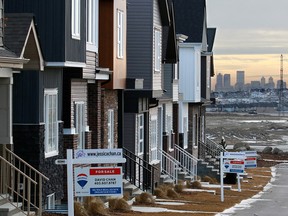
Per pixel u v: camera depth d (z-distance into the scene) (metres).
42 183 34.91
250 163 56.09
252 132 172.25
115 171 27.83
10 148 33.06
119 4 45.62
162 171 60.03
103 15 44.38
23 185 32.75
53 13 35.66
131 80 47.25
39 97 35.19
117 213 38.34
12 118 34.75
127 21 51.62
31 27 33.16
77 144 39.12
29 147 35.03
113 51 44.56
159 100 58.25
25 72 35.00
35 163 35.00
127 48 51.69
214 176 68.81
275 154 105.75
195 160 67.06
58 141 37.53
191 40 70.62
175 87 64.69
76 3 37.34
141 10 51.59
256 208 44.75
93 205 36.66
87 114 41.56
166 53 59.62
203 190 54.81
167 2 55.66
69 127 38.50
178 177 62.25
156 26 53.88
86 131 40.78
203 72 78.44
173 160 60.97
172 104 65.62
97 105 42.78
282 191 58.16
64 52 35.66
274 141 144.25
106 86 44.31
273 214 41.91
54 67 36.56
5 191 32.75
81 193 27.81
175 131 67.81
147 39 51.66
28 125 35.03
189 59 70.62
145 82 51.59
